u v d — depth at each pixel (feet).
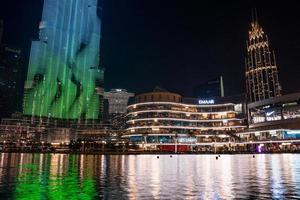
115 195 63.98
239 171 122.83
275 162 192.75
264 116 520.01
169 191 69.26
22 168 145.59
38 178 97.25
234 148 526.98
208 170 130.11
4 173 116.37
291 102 477.36
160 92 563.89
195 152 446.60
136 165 171.32
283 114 483.10
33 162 208.44
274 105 504.84
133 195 64.13
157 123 533.96
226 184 81.10
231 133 538.06
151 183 84.12
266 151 437.99
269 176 101.65
